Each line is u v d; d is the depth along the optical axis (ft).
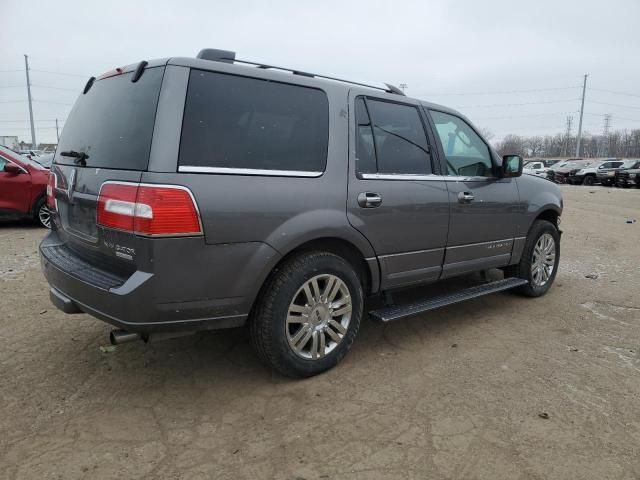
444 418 9.12
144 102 8.83
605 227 35.35
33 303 15.01
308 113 10.31
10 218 27.17
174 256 8.36
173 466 7.73
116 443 8.29
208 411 9.31
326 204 10.16
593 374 10.98
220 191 8.72
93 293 8.78
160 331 8.71
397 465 7.79
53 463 7.75
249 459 7.92
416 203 11.91
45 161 40.09
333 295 10.58
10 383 10.23
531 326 13.98
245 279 9.14
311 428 8.78
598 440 8.50
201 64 9.05
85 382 10.34
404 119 12.29
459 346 12.46
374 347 12.32
